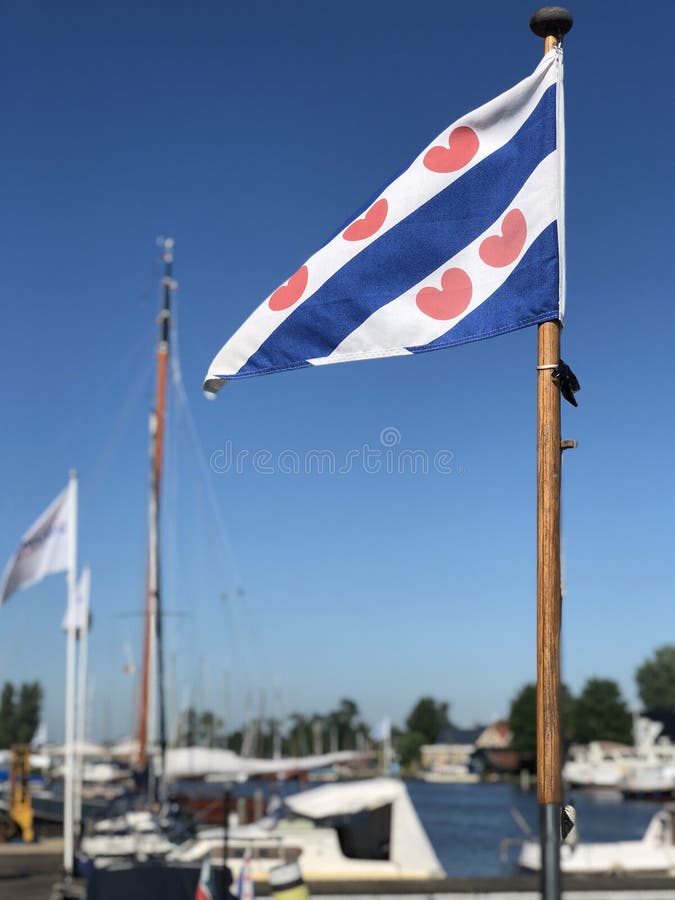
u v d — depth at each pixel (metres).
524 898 22.19
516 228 6.89
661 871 33.00
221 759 55.78
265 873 26.69
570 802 6.00
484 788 171.50
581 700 173.25
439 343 6.98
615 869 32.06
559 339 6.61
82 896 25.94
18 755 44.50
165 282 54.19
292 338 7.36
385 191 7.34
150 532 51.91
